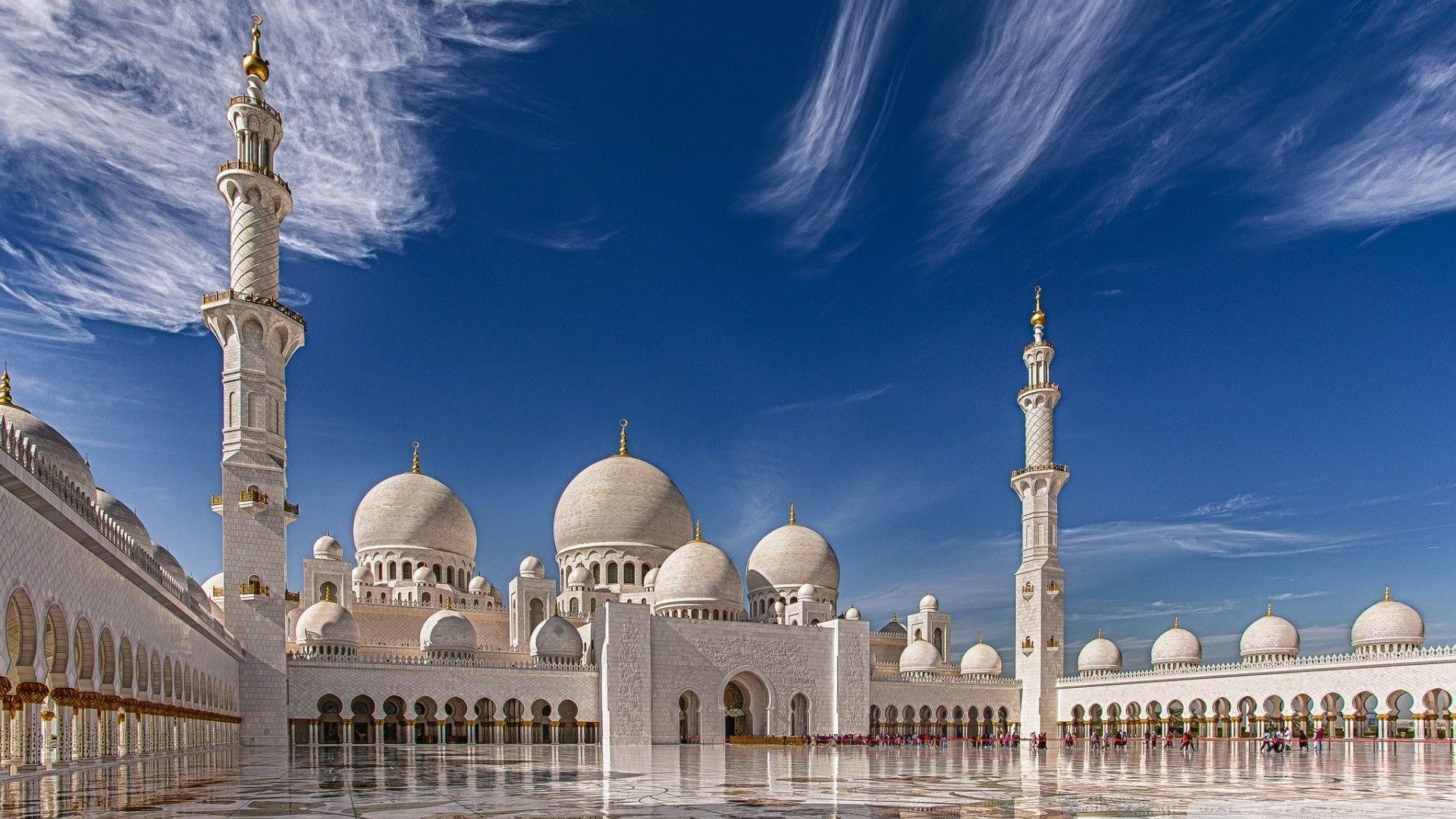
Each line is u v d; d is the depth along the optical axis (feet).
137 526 201.05
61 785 96.73
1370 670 260.83
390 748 220.84
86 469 177.58
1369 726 299.58
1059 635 349.00
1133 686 323.37
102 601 119.03
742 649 311.88
